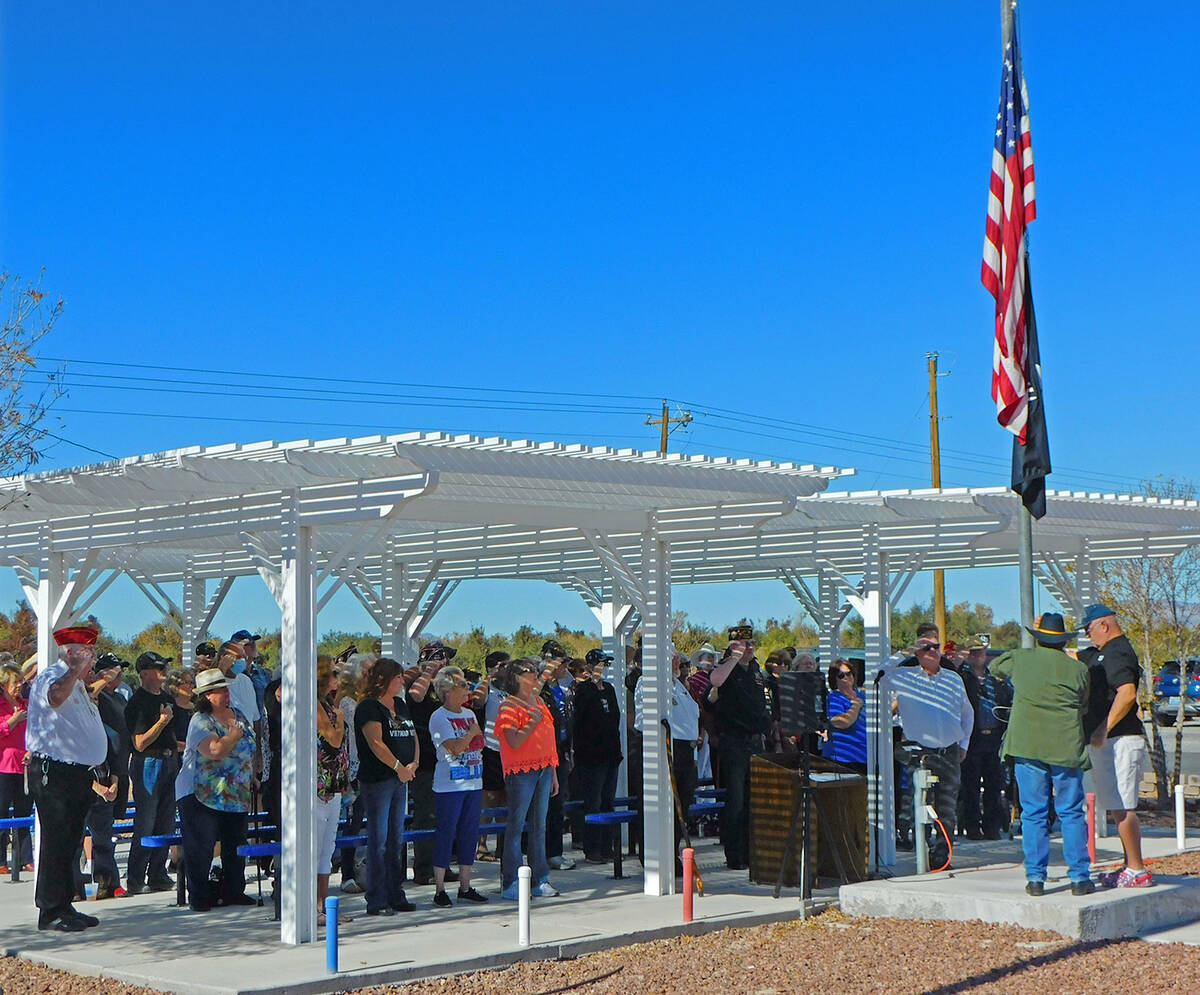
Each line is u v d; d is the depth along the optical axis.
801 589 19.03
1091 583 16.06
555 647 13.80
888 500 12.97
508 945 8.74
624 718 15.34
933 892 9.84
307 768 9.12
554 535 14.36
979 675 14.34
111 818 11.03
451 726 10.45
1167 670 31.95
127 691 14.27
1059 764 9.48
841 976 8.11
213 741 10.13
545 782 10.97
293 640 9.20
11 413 9.68
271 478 9.11
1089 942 8.98
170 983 7.71
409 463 9.01
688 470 10.12
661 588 11.42
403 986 7.92
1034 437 11.09
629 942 9.16
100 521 11.23
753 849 11.51
